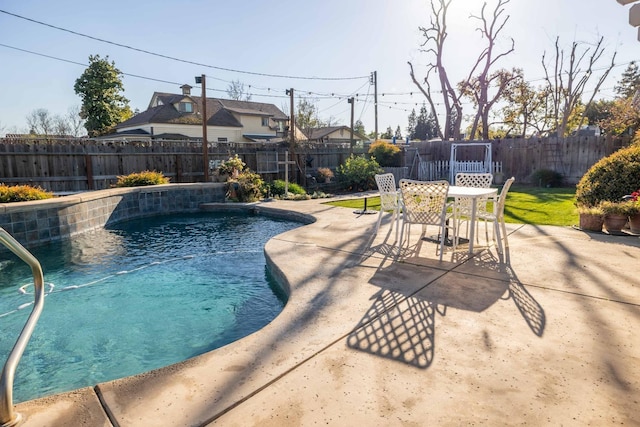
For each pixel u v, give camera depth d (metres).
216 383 1.78
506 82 21.17
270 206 8.91
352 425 1.49
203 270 4.66
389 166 15.45
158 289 4.02
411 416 1.54
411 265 3.74
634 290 2.95
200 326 3.14
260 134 29.34
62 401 1.64
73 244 6.06
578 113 25.05
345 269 3.65
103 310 3.48
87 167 9.94
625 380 1.78
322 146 14.97
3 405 1.44
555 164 13.10
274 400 1.66
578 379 1.79
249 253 5.47
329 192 13.63
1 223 5.45
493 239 4.82
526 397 1.66
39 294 1.68
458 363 1.95
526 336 2.23
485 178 5.45
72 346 2.83
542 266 3.63
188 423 1.50
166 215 9.06
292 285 3.23
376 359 2.00
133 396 1.68
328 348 2.12
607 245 4.38
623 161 5.86
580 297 2.83
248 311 3.42
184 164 11.62
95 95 26.33
